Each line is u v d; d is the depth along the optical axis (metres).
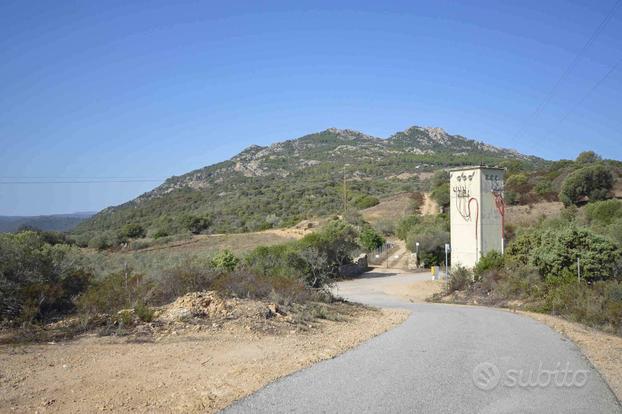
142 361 7.88
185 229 74.31
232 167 176.38
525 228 46.53
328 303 17.64
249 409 5.87
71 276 13.17
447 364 8.48
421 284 34.44
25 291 10.88
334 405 6.06
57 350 8.29
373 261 53.44
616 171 70.62
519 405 6.24
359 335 11.72
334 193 111.56
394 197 102.19
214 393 6.44
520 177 75.50
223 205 101.56
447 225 52.91
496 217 31.73
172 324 10.76
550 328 13.69
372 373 7.71
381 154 199.38
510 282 24.11
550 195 69.00
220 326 11.05
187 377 7.13
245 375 7.37
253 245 52.44
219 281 14.40
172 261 33.06
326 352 9.36
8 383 6.42
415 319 15.66
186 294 13.20
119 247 56.56
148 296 12.88
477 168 31.31
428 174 144.12
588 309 16.58
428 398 6.43
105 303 11.56
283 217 87.44
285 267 20.53
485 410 6.01
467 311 19.39
